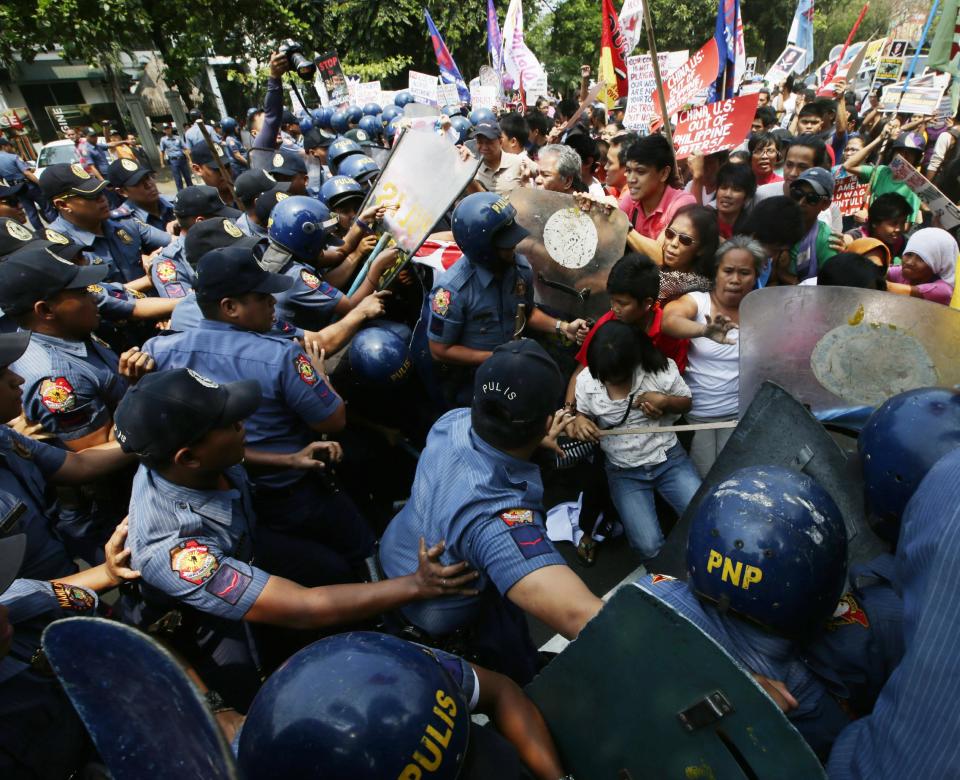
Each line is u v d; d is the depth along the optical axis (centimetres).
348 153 551
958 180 622
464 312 288
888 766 95
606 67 647
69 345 224
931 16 768
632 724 107
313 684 92
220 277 209
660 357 256
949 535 91
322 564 229
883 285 285
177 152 1373
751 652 115
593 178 548
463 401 308
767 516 112
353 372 296
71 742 141
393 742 88
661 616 94
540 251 336
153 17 997
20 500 176
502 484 147
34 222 688
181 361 216
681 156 425
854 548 169
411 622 168
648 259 246
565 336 311
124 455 218
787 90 1105
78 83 2161
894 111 716
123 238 407
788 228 290
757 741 92
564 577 133
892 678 98
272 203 360
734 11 473
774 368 207
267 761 88
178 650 168
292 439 232
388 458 324
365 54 2188
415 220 300
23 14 951
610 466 275
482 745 108
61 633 78
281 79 495
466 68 2348
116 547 172
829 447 168
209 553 157
